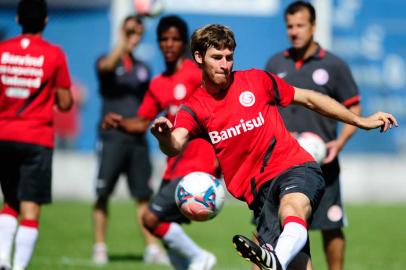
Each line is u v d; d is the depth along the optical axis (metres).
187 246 28.17
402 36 61.25
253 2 59.09
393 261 36.12
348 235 44.91
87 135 59.22
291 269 20.50
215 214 22.27
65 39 59.09
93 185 59.56
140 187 37.69
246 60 59.28
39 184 26.86
